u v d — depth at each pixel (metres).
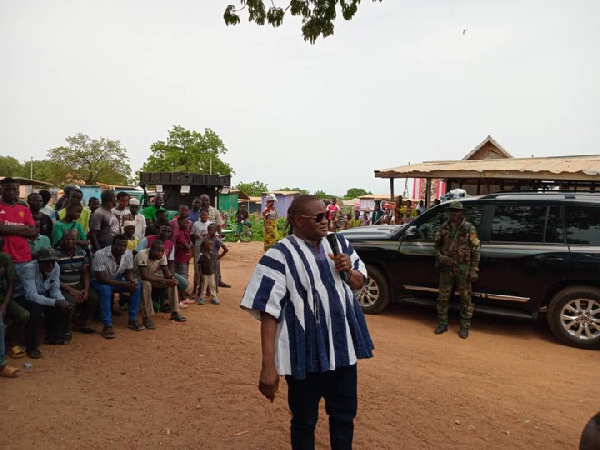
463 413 4.10
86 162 52.31
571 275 6.15
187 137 54.72
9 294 4.95
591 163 10.75
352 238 7.79
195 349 5.54
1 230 5.15
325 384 2.64
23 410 3.89
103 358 5.15
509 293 6.54
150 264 6.43
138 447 3.42
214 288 7.95
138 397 4.22
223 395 4.30
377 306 7.53
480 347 6.08
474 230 6.46
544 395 4.56
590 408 4.30
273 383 2.44
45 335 5.81
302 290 2.53
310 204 2.62
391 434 3.69
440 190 19.44
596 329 6.03
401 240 7.34
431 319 7.43
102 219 6.93
